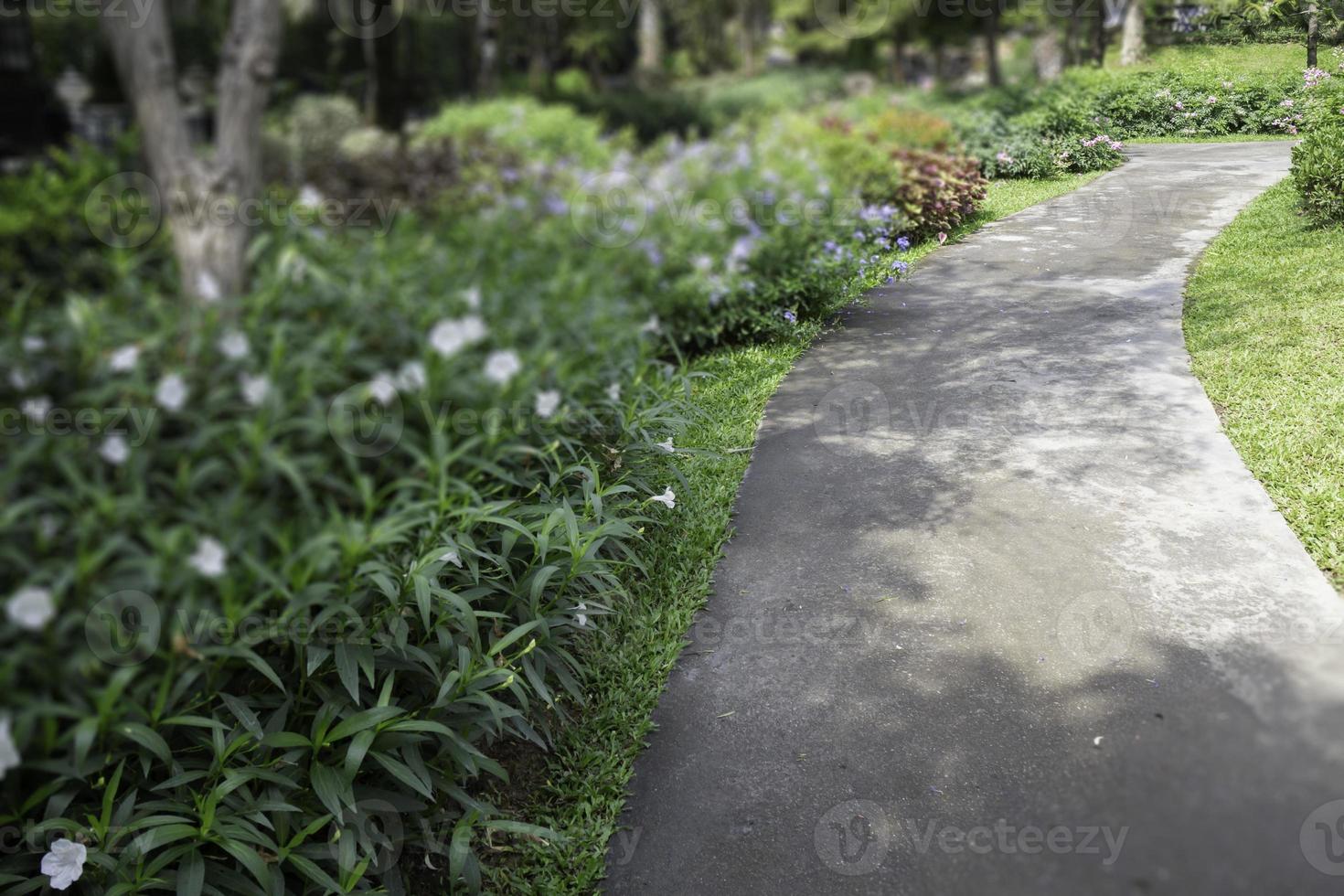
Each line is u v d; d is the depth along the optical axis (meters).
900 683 2.86
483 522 3.07
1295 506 3.46
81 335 2.17
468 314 3.15
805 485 4.05
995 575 3.29
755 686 2.95
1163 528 3.43
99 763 2.04
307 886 2.25
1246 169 5.54
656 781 2.65
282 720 2.32
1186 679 2.63
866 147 4.82
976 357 5.11
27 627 1.79
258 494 2.32
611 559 3.45
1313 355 4.54
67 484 2.00
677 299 5.04
